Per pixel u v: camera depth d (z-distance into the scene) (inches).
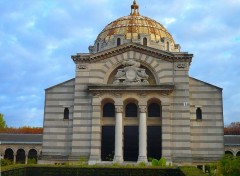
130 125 2069.4
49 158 2081.7
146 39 2496.3
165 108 2005.4
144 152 1959.9
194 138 2044.8
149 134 2046.0
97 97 2058.3
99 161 1974.7
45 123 2135.8
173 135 1985.7
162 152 1961.1
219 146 2026.3
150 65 2106.3
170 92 2031.3
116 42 2511.1
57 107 2150.6
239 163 1137.4
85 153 2016.5
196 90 2101.4
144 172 1446.9
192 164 1947.6
